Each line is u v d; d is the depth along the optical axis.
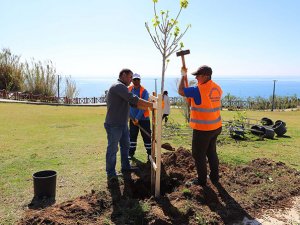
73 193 5.38
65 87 34.47
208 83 4.95
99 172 6.54
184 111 14.31
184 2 5.32
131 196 5.04
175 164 6.18
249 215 4.46
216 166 5.47
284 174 6.00
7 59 33.25
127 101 5.57
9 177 6.25
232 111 25.44
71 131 12.32
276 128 11.73
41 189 5.12
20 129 12.56
